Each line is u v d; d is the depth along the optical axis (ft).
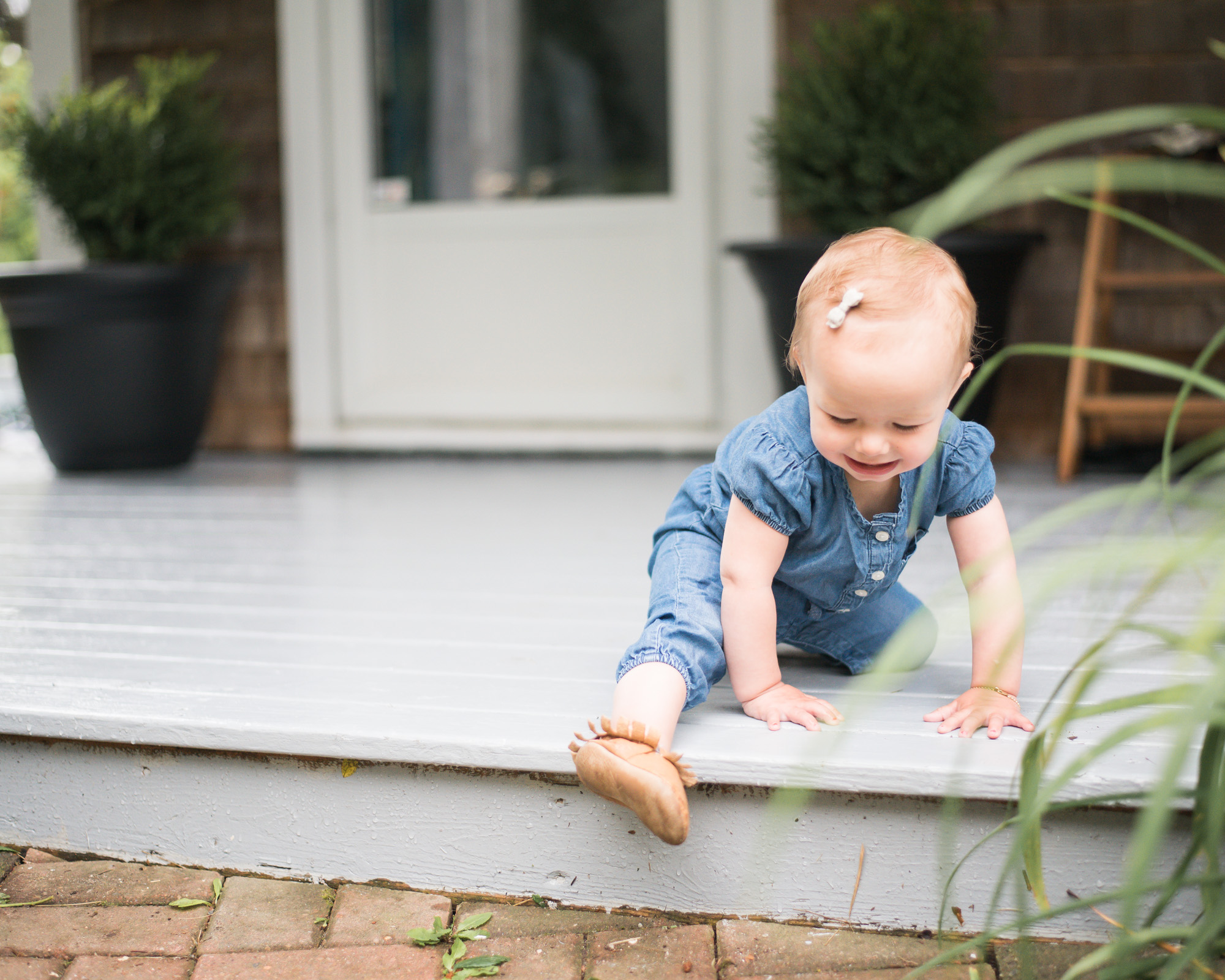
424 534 8.76
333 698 4.75
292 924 4.25
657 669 4.12
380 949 4.07
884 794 3.96
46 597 6.80
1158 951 3.92
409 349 13.80
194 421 12.85
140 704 4.67
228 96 13.70
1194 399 11.53
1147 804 3.70
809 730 4.25
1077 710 3.05
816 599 4.67
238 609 6.43
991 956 3.96
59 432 12.27
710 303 12.81
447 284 13.58
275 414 14.14
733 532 4.33
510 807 4.34
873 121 10.32
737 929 4.17
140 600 6.68
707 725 4.34
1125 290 11.79
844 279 3.70
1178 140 10.64
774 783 4.00
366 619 6.15
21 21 19.12
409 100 13.48
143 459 12.62
